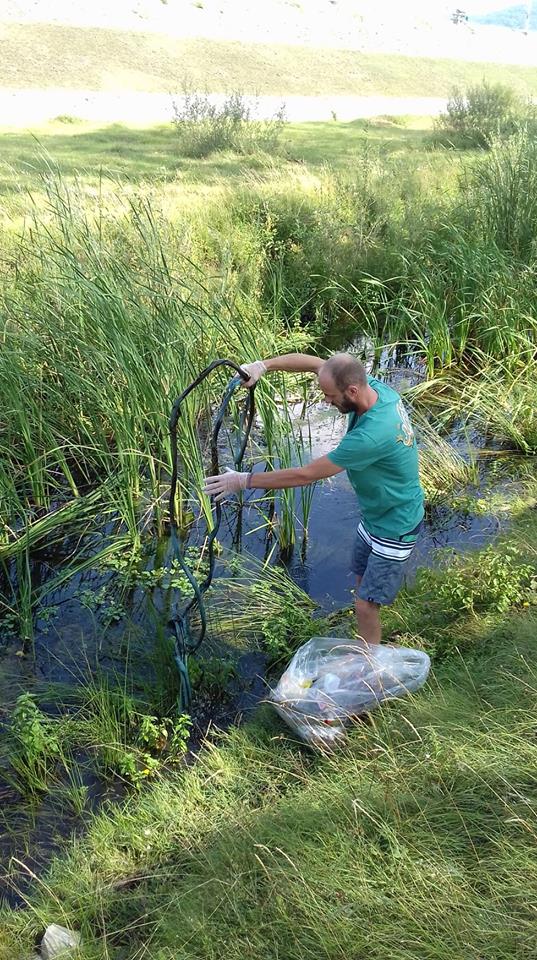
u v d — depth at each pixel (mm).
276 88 32688
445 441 6727
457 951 2537
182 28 38406
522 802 3000
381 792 3166
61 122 19656
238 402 6227
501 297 7926
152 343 5520
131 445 5508
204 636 4410
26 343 5777
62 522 5504
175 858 3174
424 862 2834
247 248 8852
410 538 3756
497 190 9016
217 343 6387
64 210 6320
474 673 3877
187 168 14055
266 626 4465
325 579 5152
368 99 33344
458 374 7969
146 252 6355
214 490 3523
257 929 2711
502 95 19141
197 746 3812
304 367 3998
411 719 3592
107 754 3693
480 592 4469
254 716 3969
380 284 8594
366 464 3484
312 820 3105
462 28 65062
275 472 3518
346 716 3646
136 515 5664
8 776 3648
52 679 4285
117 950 2820
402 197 11234
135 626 4688
